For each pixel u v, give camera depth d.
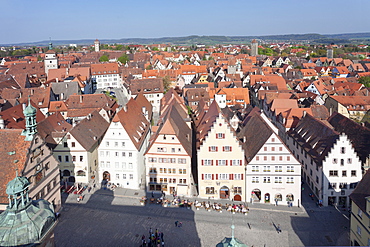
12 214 23.12
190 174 79.00
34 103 112.50
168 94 135.25
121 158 82.69
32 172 57.38
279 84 172.62
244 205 73.81
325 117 104.12
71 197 75.44
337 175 71.81
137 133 89.00
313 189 78.44
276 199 74.88
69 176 83.81
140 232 61.81
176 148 78.00
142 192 80.38
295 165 73.19
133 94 155.38
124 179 83.38
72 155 82.88
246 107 126.06
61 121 96.25
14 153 55.62
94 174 88.19
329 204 73.25
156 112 150.88
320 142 78.94
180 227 63.88
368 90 146.00
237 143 74.12
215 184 76.38
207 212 70.25
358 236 52.97
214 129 74.12
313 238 60.53
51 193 64.94
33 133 57.25
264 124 79.94
